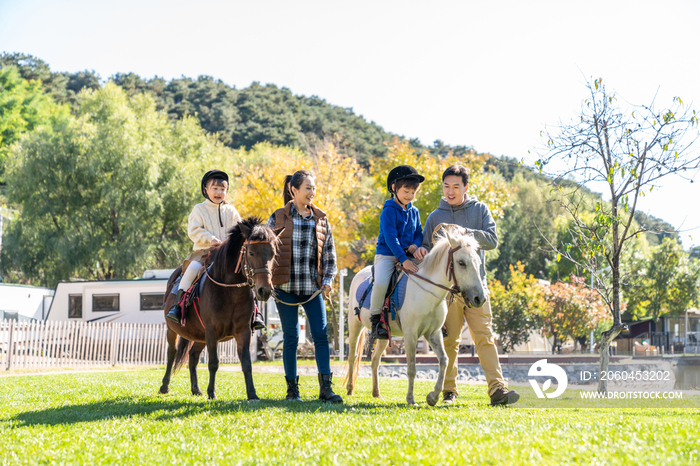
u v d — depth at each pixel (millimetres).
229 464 3447
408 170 7145
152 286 25047
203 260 7062
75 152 32375
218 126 77375
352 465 3352
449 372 7246
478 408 6191
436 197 28266
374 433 4211
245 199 27344
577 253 30031
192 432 4383
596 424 4465
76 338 18469
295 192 6789
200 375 12625
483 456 3402
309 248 6762
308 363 21062
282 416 4984
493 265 52125
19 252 32312
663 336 37969
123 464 3500
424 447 3711
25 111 51562
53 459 3609
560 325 28594
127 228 31797
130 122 33844
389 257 6965
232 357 23203
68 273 31922
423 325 6465
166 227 34531
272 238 6043
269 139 72500
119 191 31609
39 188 32156
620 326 10359
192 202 33344
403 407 6051
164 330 21562
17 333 16719
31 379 11266
